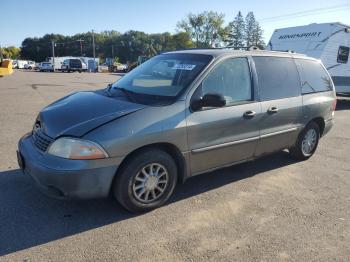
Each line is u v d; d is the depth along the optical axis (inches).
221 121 178.9
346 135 352.8
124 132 148.0
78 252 132.9
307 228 159.5
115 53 4790.8
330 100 256.8
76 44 4877.0
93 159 142.6
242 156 197.6
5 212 158.6
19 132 304.5
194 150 171.8
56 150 144.8
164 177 165.8
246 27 3523.6
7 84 804.0
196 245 141.6
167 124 159.3
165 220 159.3
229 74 188.5
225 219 163.8
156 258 131.9
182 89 170.7
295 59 235.5
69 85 844.0
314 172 233.0
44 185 145.9
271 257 136.4
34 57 4997.5
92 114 155.7
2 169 208.1
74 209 163.8
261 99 202.1
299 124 232.1
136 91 183.3
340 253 141.6
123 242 140.7
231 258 134.6
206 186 199.3
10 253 130.5
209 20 3516.2
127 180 153.9
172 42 3720.5
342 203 187.8
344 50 566.9
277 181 213.8
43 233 144.0
